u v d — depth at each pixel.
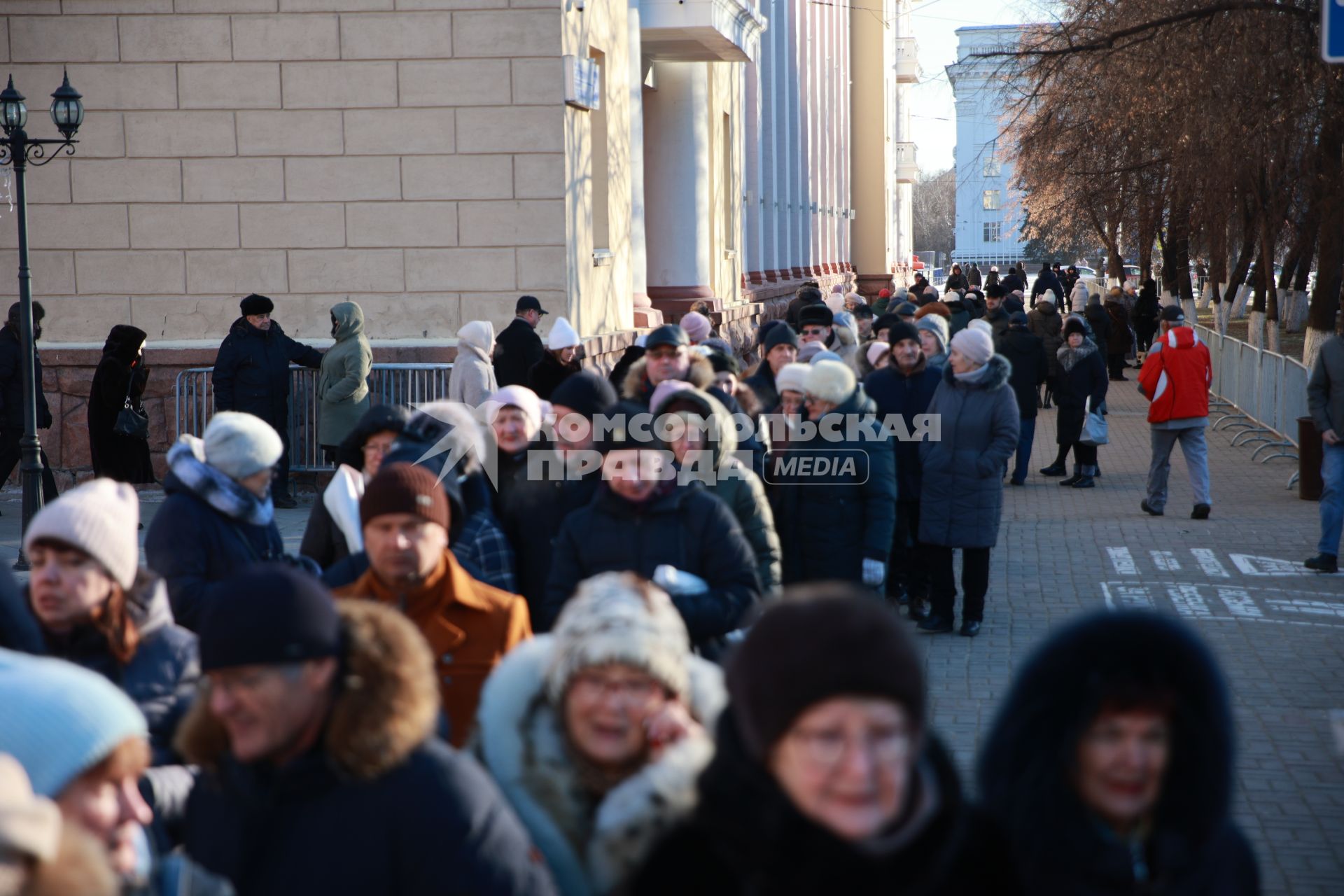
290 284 17.17
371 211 17.09
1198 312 61.22
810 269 46.72
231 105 16.97
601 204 19.56
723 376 8.63
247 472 5.22
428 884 2.90
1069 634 2.90
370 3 16.81
